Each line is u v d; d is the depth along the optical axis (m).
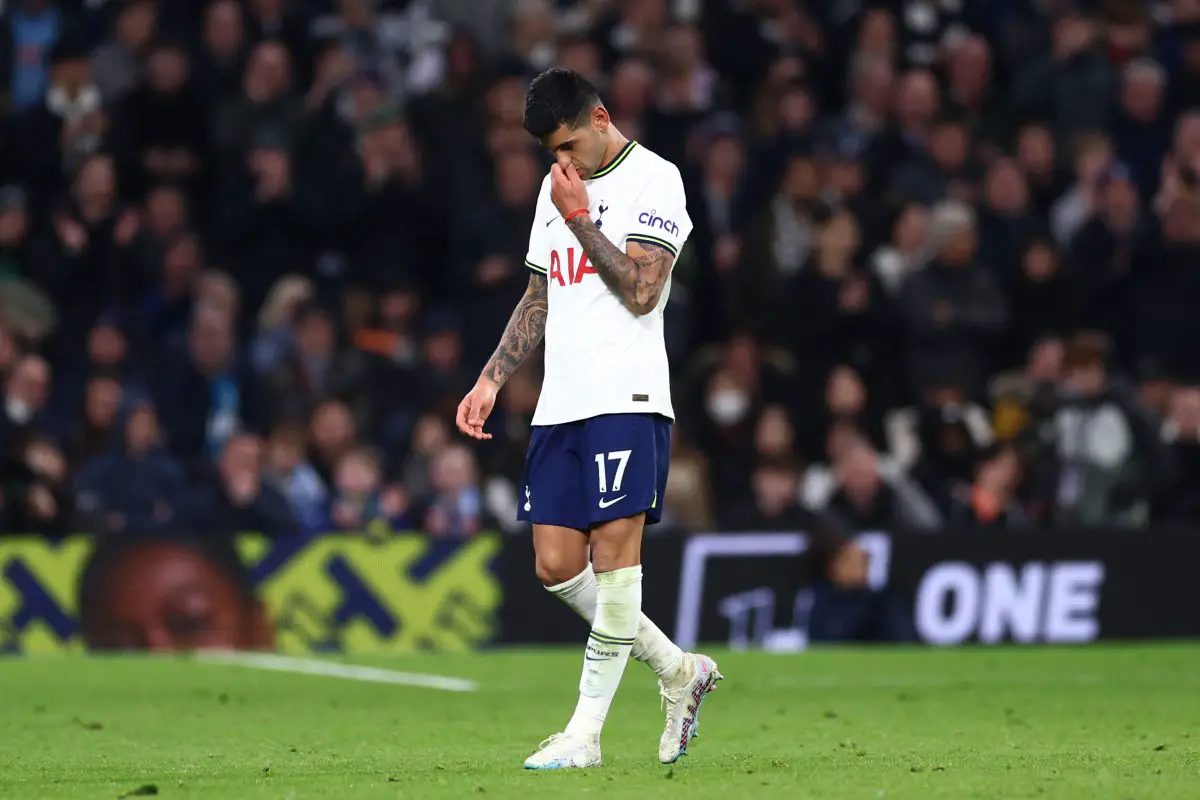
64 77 56.47
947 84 61.56
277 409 50.31
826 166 56.03
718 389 50.84
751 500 50.09
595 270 20.23
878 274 53.00
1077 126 60.84
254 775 19.97
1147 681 36.53
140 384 50.94
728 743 24.47
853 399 49.81
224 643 42.53
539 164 53.69
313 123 55.00
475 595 43.56
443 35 60.84
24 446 44.94
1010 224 55.97
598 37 59.81
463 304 52.72
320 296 53.81
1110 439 49.19
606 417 20.03
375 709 30.84
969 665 40.41
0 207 54.41
